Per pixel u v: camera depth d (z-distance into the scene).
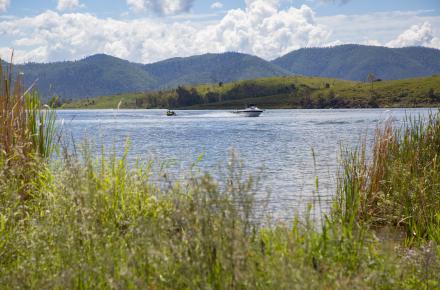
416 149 19.05
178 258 6.95
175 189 8.74
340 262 8.45
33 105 15.72
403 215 16.19
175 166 24.39
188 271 6.69
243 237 7.12
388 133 19.08
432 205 15.91
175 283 6.81
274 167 47.16
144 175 13.61
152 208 11.03
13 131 14.21
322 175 39.66
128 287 6.92
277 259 7.01
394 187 16.94
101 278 7.26
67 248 7.76
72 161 9.91
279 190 29.94
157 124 171.62
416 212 15.66
